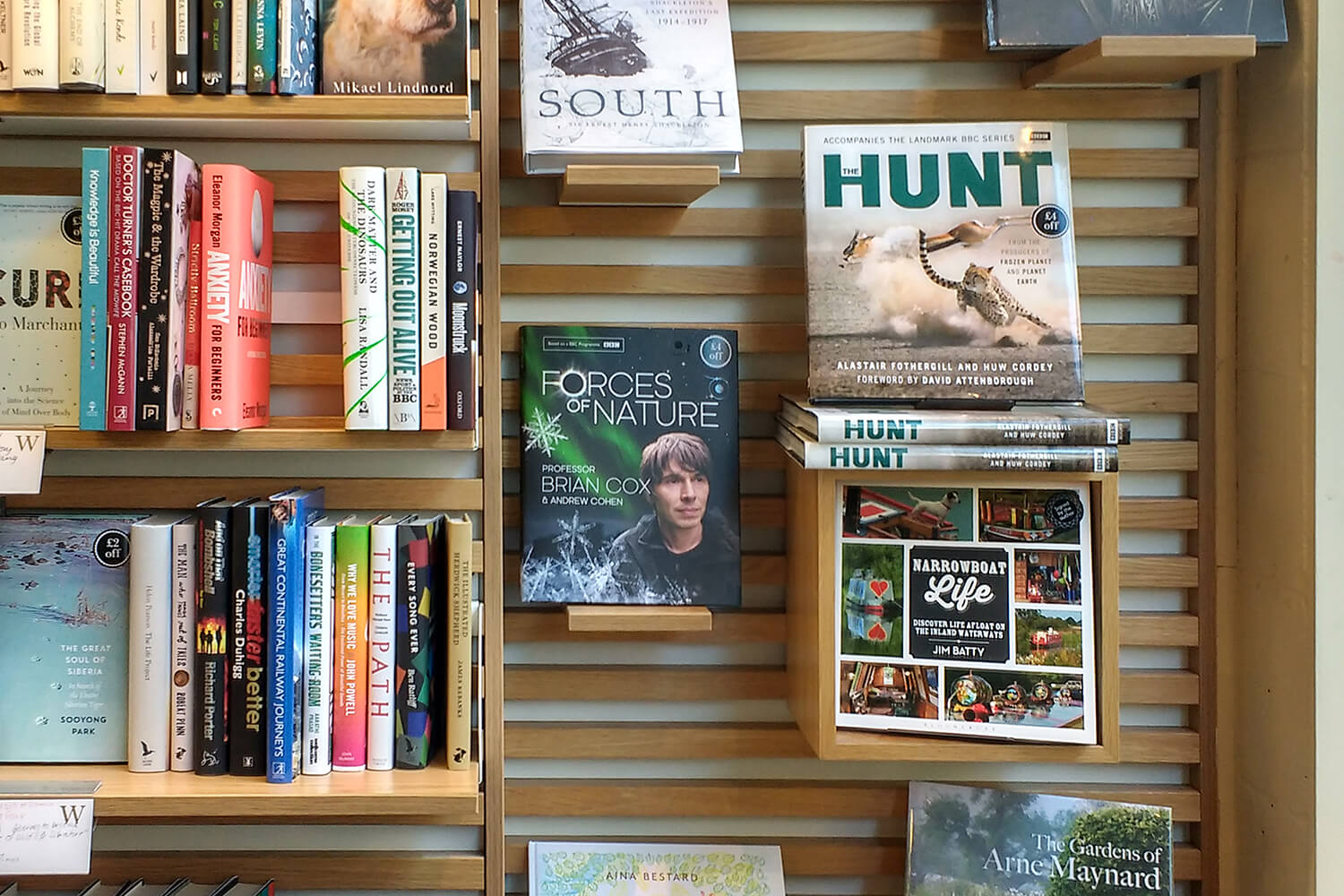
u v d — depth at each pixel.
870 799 1.33
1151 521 1.35
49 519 1.14
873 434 1.13
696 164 1.21
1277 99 1.27
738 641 1.34
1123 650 1.38
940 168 1.26
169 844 1.29
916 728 1.18
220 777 1.09
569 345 1.30
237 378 1.07
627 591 1.29
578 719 1.35
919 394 1.20
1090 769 1.37
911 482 1.19
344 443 1.08
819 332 1.22
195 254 1.07
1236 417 1.34
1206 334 1.34
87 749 1.12
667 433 1.30
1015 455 1.13
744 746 1.33
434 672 1.15
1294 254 1.23
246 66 1.08
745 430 1.35
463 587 1.12
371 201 1.06
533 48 1.22
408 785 1.07
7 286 1.08
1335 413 1.20
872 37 1.34
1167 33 1.26
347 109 1.09
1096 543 1.19
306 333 1.29
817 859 1.33
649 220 1.32
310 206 1.28
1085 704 1.17
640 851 1.31
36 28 1.04
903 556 1.20
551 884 1.28
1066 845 1.29
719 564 1.30
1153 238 1.37
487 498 1.24
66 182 1.25
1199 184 1.34
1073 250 1.24
